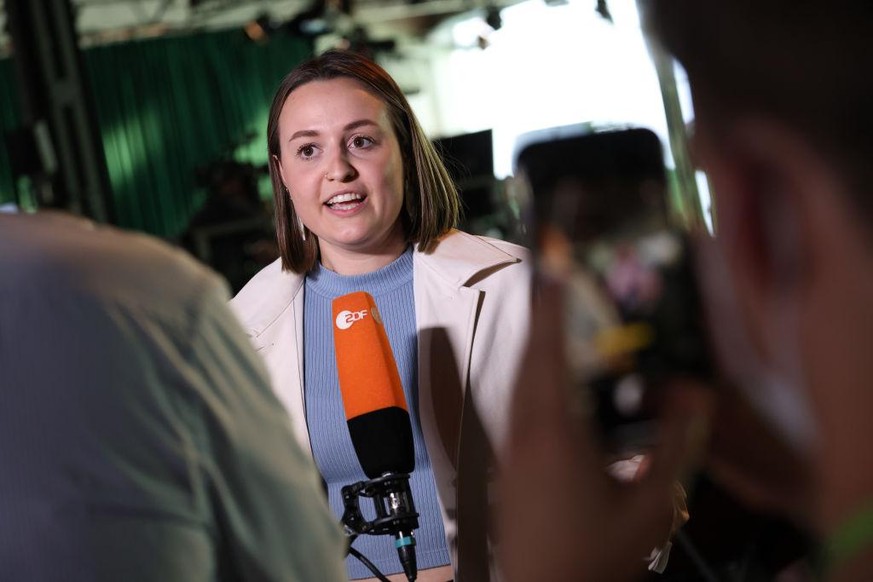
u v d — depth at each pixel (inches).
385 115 68.9
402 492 54.2
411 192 71.7
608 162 16.3
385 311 69.9
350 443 67.1
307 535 33.2
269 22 404.5
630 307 14.6
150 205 486.3
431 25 436.1
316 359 69.9
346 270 71.1
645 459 14.8
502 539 15.2
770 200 12.8
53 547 27.9
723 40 12.6
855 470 12.8
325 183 67.4
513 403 15.3
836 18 12.1
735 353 13.9
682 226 14.4
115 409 28.7
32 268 29.2
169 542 29.2
